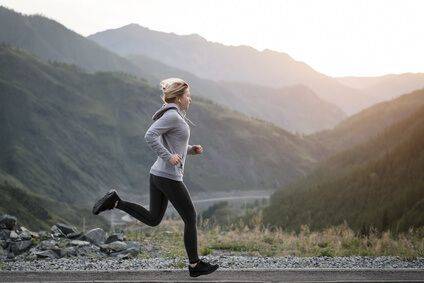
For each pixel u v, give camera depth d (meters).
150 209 4.64
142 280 4.56
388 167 127.31
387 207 99.88
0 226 9.07
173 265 6.15
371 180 125.81
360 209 113.56
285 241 9.99
